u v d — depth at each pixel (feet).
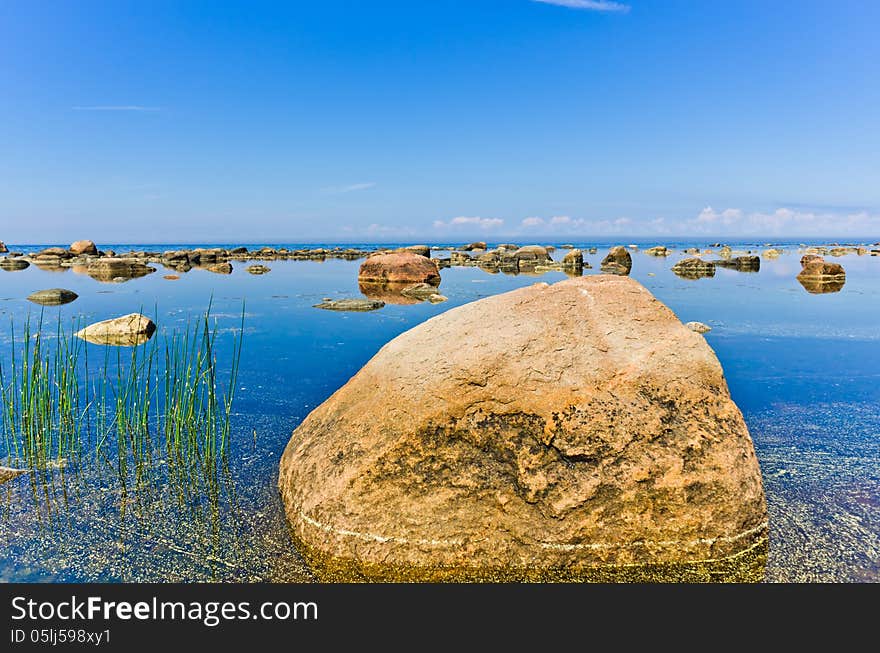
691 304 48.01
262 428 19.95
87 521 13.97
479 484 12.51
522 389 13.08
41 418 17.81
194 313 42.50
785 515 14.25
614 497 12.34
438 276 68.33
